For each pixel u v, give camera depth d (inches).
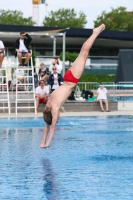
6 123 907.4
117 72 2071.9
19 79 1171.9
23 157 510.9
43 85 1136.2
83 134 732.0
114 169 443.8
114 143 627.8
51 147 585.9
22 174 420.5
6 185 378.9
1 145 602.9
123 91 1699.1
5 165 463.8
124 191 358.0
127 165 465.1
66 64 2952.8
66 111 1187.3
